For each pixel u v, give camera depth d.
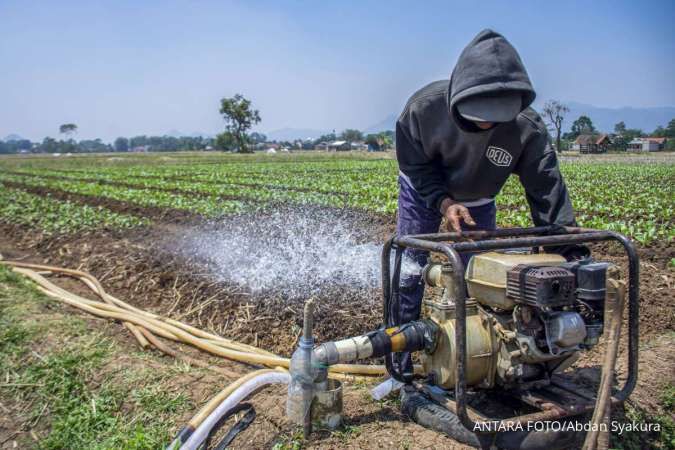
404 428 2.96
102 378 3.91
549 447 2.61
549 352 2.56
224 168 33.88
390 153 82.81
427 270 3.03
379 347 2.82
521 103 2.60
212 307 5.57
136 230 10.02
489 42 2.50
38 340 4.62
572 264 2.57
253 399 3.39
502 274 2.58
